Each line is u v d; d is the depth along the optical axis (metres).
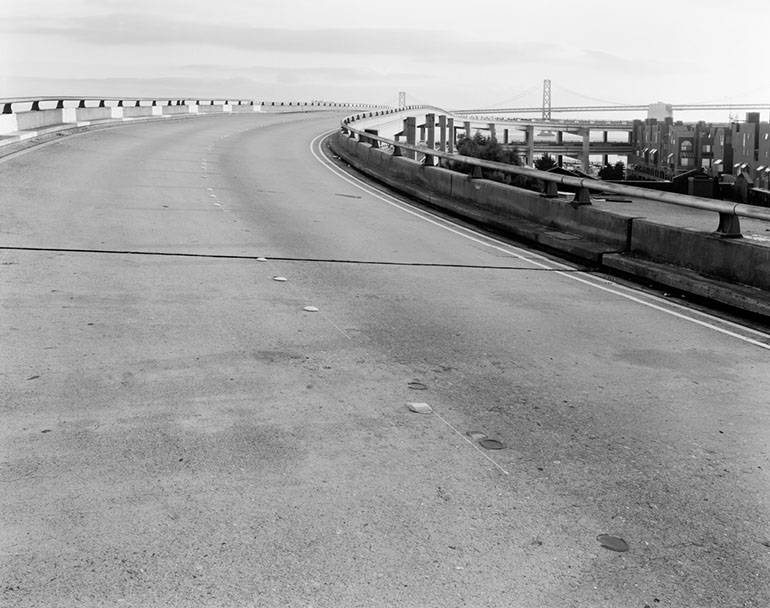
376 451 4.89
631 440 5.27
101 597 3.27
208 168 23.27
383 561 3.66
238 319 7.73
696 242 10.52
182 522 3.91
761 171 142.88
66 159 21.08
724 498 4.47
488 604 3.37
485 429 5.35
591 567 3.70
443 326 8.02
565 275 11.35
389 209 17.81
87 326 7.12
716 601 3.47
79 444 4.73
